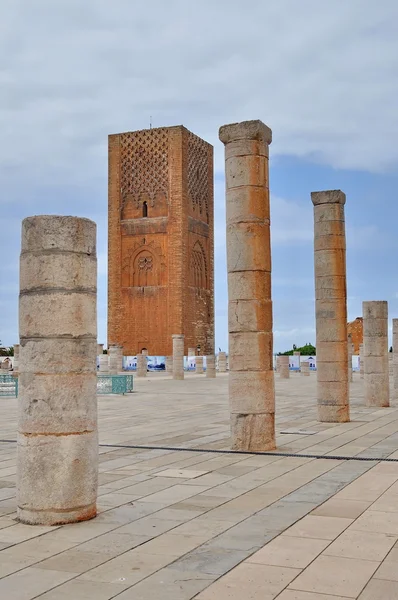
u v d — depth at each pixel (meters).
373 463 12.92
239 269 15.05
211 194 85.62
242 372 14.84
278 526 8.45
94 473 8.95
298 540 7.86
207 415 22.91
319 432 17.83
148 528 8.41
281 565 7.01
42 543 7.82
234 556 7.30
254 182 15.09
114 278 79.56
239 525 8.52
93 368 9.12
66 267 8.95
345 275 20.77
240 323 14.95
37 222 9.00
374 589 6.35
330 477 11.55
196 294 81.31
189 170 80.00
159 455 13.98
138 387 41.38
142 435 17.31
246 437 14.70
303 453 14.18
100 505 9.59
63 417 8.72
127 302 79.00
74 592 6.34
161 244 78.12
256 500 9.84
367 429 18.47
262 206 15.16
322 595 6.22
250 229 15.02
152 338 77.94
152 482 11.17
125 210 79.75
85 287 9.09
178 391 37.22
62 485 8.63
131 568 6.96
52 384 8.74
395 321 31.84
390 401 28.92
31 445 8.70
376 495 10.15
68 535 8.12
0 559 7.27
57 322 8.83
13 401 30.38
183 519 8.80
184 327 77.69
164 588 6.42
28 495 8.66
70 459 8.70
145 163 79.00
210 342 84.69
